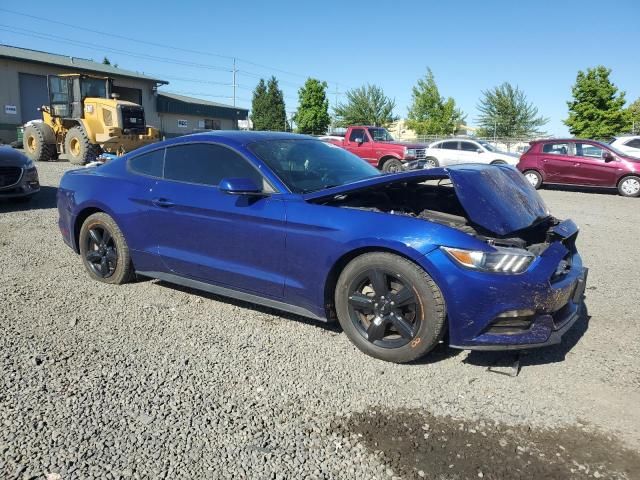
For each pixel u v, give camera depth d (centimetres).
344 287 345
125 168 468
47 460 236
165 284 488
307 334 381
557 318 332
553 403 294
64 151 1708
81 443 249
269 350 354
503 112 5078
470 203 330
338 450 250
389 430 266
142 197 437
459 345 310
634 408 291
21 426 261
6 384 301
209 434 259
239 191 356
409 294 318
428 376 322
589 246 713
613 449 254
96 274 490
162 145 446
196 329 387
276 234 361
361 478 230
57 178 1251
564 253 332
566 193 1435
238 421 271
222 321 403
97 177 480
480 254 301
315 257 346
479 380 318
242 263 384
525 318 305
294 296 364
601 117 3412
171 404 285
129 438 254
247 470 234
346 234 333
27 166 859
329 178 403
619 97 3422
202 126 4484
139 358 339
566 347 368
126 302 439
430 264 305
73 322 394
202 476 229
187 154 426
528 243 380
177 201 411
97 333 376
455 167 357
